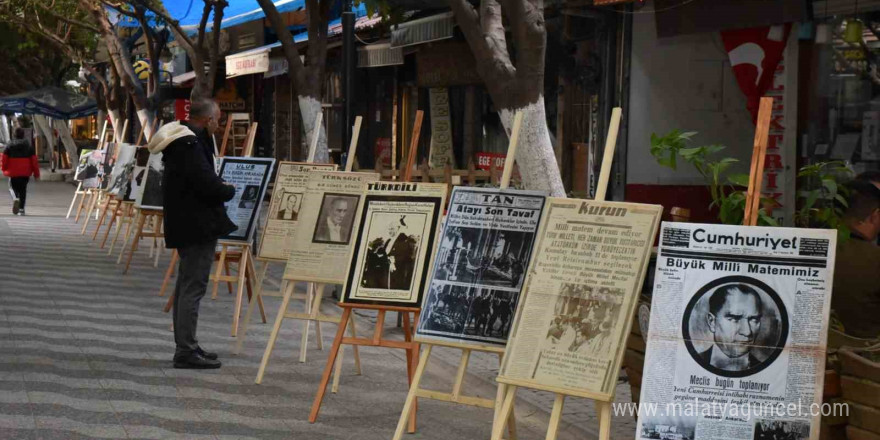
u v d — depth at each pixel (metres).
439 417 6.77
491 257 5.98
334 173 7.82
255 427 6.31
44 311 10.11
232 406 6.79
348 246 7.54
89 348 8.44
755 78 10.52
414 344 6.35
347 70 11.28
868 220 6.43
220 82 25.81
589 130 12.30
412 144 7.50
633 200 11.57
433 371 8.10
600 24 11.94
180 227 7.72
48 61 40.19
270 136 25.05
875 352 4.96
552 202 5.40
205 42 23.70
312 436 6.17
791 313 4.54
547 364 5.04
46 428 6.06
